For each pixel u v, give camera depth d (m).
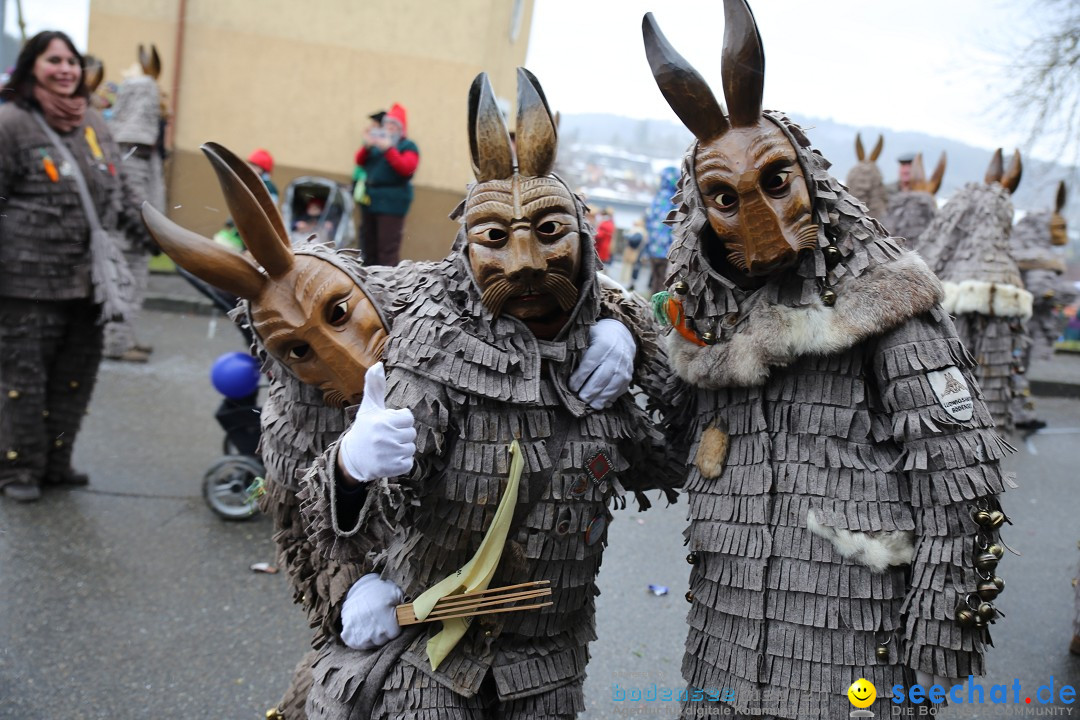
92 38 8.02
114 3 8.02
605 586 3.94
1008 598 4.00
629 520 4.80
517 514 1.91
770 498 1.92
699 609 2.06
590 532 1.98
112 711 2.83
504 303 1.86
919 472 1.85
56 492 4.48
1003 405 5.36
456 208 1.97
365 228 5.53
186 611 3.47
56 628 3.27
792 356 1.88
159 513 4.34
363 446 1.69
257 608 3.53
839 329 1.83
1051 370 10.75
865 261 1.86
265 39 8.02
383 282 2.24
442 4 8.15
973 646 1.82
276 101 8.20
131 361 7.07
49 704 2.84
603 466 1.97
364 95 8.30
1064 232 7.26
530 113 1.81
